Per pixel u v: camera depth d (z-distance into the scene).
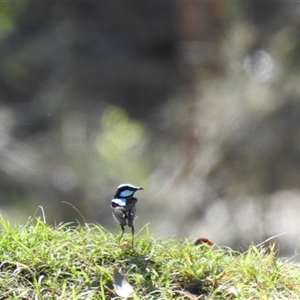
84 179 17.45
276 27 16.92
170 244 5.18
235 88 16.11
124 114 20.80
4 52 21.69
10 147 18.70
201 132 16.12
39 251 4.83
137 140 18.31
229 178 15.51
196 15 18.66
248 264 4.92
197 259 4.95
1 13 17.58
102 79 22.61
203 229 15.05
